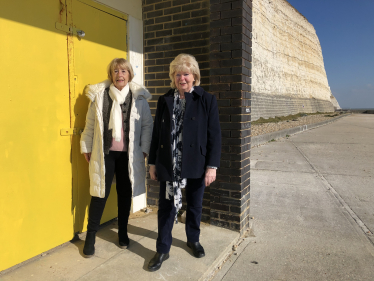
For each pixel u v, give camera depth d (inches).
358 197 179.8
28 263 91.8
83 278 84.0
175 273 87.5
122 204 102.3
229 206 120.6
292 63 1305.4
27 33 87.2
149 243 107.3
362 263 103.0
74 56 103.3
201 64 127.2
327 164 280.4
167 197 88.4
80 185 109.5
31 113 89.8
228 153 118.5
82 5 105.6
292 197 180.4
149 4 137.7
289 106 1155.3
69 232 106.2
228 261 103.7
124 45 128.7
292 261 104.1
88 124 97.3
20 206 88.7
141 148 102.3
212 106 89.4
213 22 115.5
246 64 117.0
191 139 86.0
